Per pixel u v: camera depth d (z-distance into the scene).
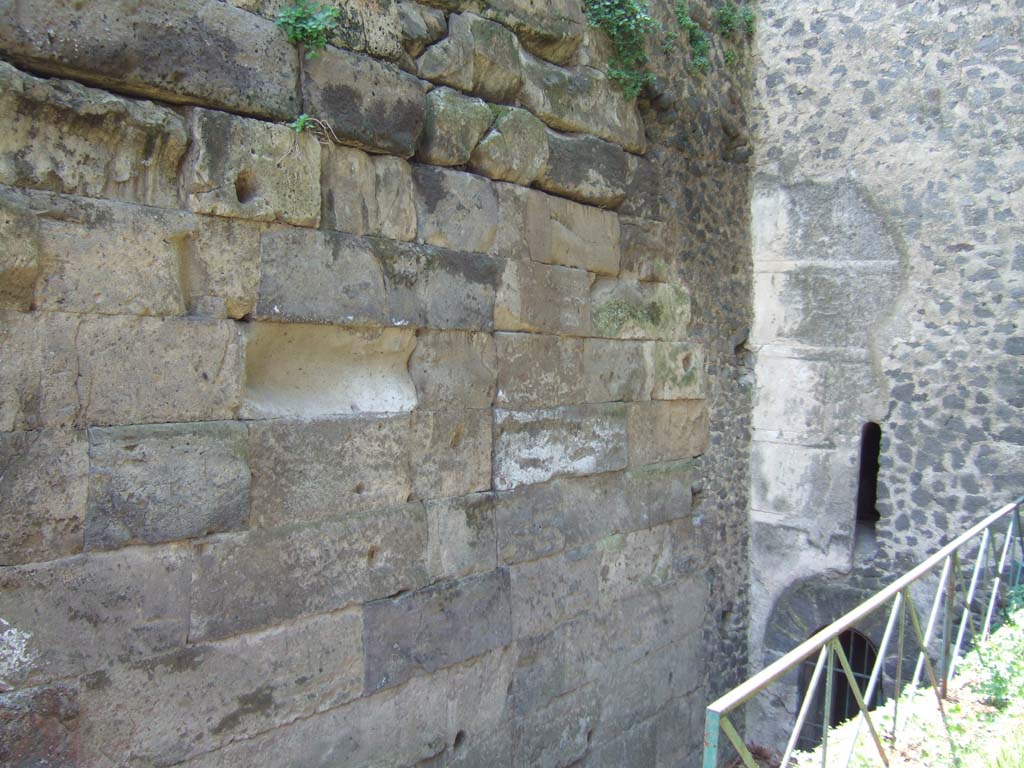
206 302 3.06
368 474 3.61
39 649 2.65
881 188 5.84
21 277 2.59
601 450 4.88
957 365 5.61
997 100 5.48
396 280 3.68
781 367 6.21
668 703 5.49
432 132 3.83
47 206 2.66
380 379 3.74
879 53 5.85
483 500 4.12
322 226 3.40
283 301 3.27
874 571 5.89
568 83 4.59
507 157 4.19
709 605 5.91
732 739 2.40
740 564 6.27
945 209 5.64
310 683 3.38
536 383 4.42
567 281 4.61
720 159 5.99
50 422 2.68
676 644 5.56
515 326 4.29
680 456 5.59
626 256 5.09
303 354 3.49
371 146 3.56
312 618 3.39
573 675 4.68
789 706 6.25
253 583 3.19
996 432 5.48
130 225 2.85
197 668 3.03
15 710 2.60
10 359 2.60
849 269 5.96
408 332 3.77
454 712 3.97
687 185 5.66
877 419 5.88
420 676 3.81
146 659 2.90
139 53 2.83
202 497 3.04
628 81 4.96
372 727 3.61
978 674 3.94
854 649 6.26
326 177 3.42
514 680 4.30
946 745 3.32
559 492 4.59
